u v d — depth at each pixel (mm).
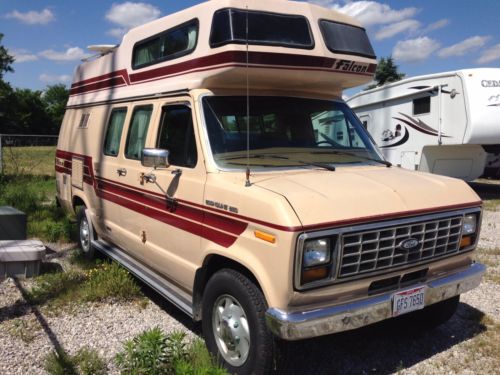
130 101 5195
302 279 3004
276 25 4074
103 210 5773
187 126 4098
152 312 4836
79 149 6555
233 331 3457
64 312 4797
